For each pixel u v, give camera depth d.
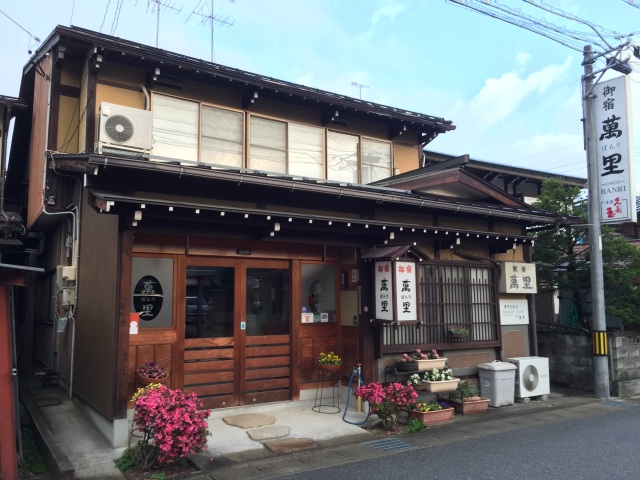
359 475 5.68
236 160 9.93
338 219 8.02
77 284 9.11
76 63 9.21
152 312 7.44
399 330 9.08
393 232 8.81
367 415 8.19
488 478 5.54
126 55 8.55
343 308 9.23
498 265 10.47
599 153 11.17
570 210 12.58
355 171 11.51
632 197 10.61
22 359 13.15
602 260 11.63
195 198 7.42
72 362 9.08
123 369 6.60
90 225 8.40
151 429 5.87
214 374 7.88
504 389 9.64
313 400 8.85
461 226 10.17
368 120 11.82
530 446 6.84
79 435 7.06
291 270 8.76
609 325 13.63
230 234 7.73
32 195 11.23
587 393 11.07
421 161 12.68
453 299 9.80
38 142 10.50
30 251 13.41
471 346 9.81
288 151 10.57
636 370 11.16
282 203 8.17
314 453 6.50
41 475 6.06
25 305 13.57
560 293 13.81
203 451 6.44
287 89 10.16
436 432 7.64
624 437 7.30
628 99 10.77
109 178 6.77
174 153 9.27
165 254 7.58
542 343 12.19
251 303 8.38
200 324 7.86
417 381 8.65
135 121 8.53
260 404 8.26
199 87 9.67
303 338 8.87
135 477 5.64
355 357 8.80
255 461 6.18
